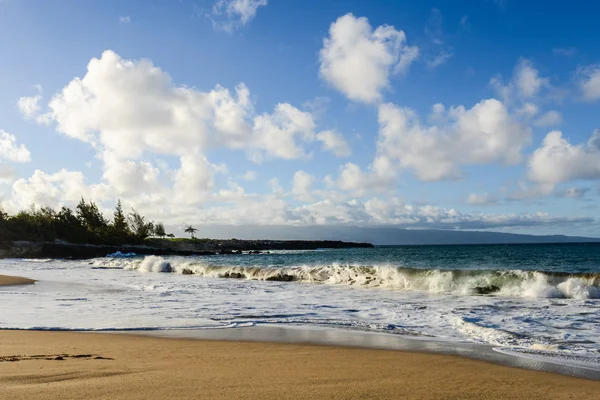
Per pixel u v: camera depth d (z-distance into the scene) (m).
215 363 6.29
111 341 8.23
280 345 7.98
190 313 12.19
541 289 15.08
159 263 36.31
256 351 7.38
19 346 7.54
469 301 14.02
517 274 17.30
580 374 5.82
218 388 4.81
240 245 174.00
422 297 15.39
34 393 4.45
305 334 9.16
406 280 19.44
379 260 51.38
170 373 5.52
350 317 11.39
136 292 18.02
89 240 117.19
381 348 7.70
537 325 9.71
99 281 24.45
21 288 19.88
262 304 14.06
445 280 18.20
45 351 7.05
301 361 6.55
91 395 4.40
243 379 5.29
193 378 5.27
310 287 19.95
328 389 4.91
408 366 6.25
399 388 5.03
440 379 5.50
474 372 5.89
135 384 4.90
